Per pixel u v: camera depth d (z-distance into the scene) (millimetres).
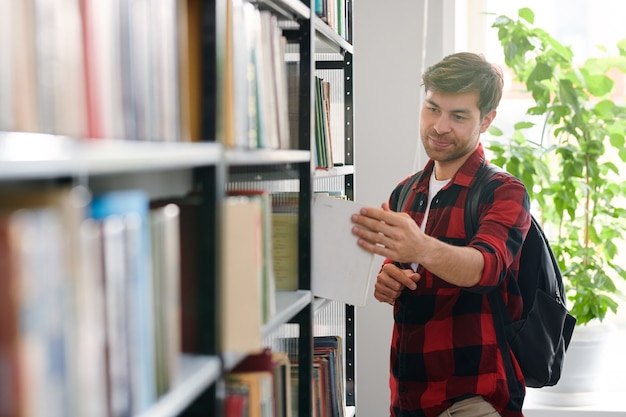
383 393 4238
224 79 1793
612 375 4441
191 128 1667
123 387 1203
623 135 4074
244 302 1756
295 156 2279
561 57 4031
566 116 4191
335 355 2957
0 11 1036
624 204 4465
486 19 4484
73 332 996
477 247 2586
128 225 1228
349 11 3441
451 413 2711
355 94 4207
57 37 1150
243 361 1998
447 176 2871
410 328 2787
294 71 2471
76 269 1000
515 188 2730
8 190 1062
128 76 1359
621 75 4473
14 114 1063
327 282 2580
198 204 1653
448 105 2754
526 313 2795
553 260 2908
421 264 2545
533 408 4102
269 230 2008
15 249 878
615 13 4480
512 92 4473
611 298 4301
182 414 1642
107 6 1288
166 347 1397
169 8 1532
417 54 4176
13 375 883
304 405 2479
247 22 1959
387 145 4207
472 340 2691
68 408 986
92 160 1059
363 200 4227
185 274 1653
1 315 882
